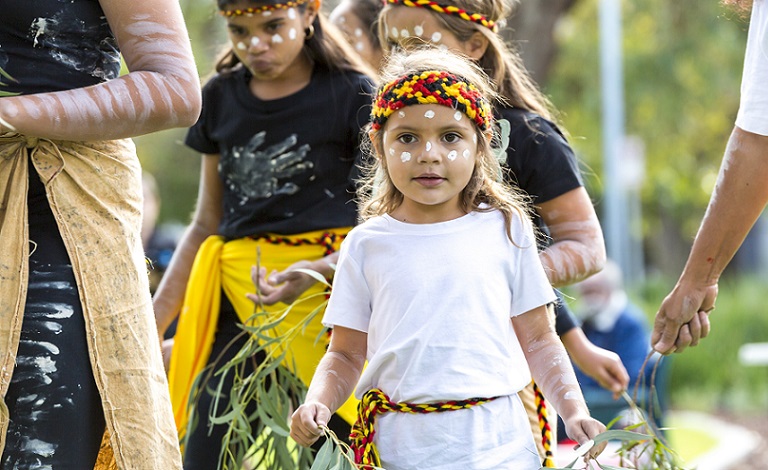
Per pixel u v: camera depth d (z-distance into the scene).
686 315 9.36
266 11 10.36
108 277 7.77
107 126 7.35
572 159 9.74
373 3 12.47
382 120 7.86
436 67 7.90
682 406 32.44
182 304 11.69
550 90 53.34
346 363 7.96
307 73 10.80
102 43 7.90
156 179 56.31
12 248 7.55
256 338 9.77
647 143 55.28
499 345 7.75
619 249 40.88
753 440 27.00
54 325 7.60
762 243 71.12
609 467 7.62
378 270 7.85
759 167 8.85
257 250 10.02
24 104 7.13
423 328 7.66
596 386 20.69
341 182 10.70
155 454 7.86
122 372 7.77
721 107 54.28
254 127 10.77
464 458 7.55
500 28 10.30
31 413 7.54
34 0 7.55
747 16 9.30
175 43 7.70
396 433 7.64
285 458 9.30
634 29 52.56
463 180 7.77
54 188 7.64
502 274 7.88
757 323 35.75
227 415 9.23
